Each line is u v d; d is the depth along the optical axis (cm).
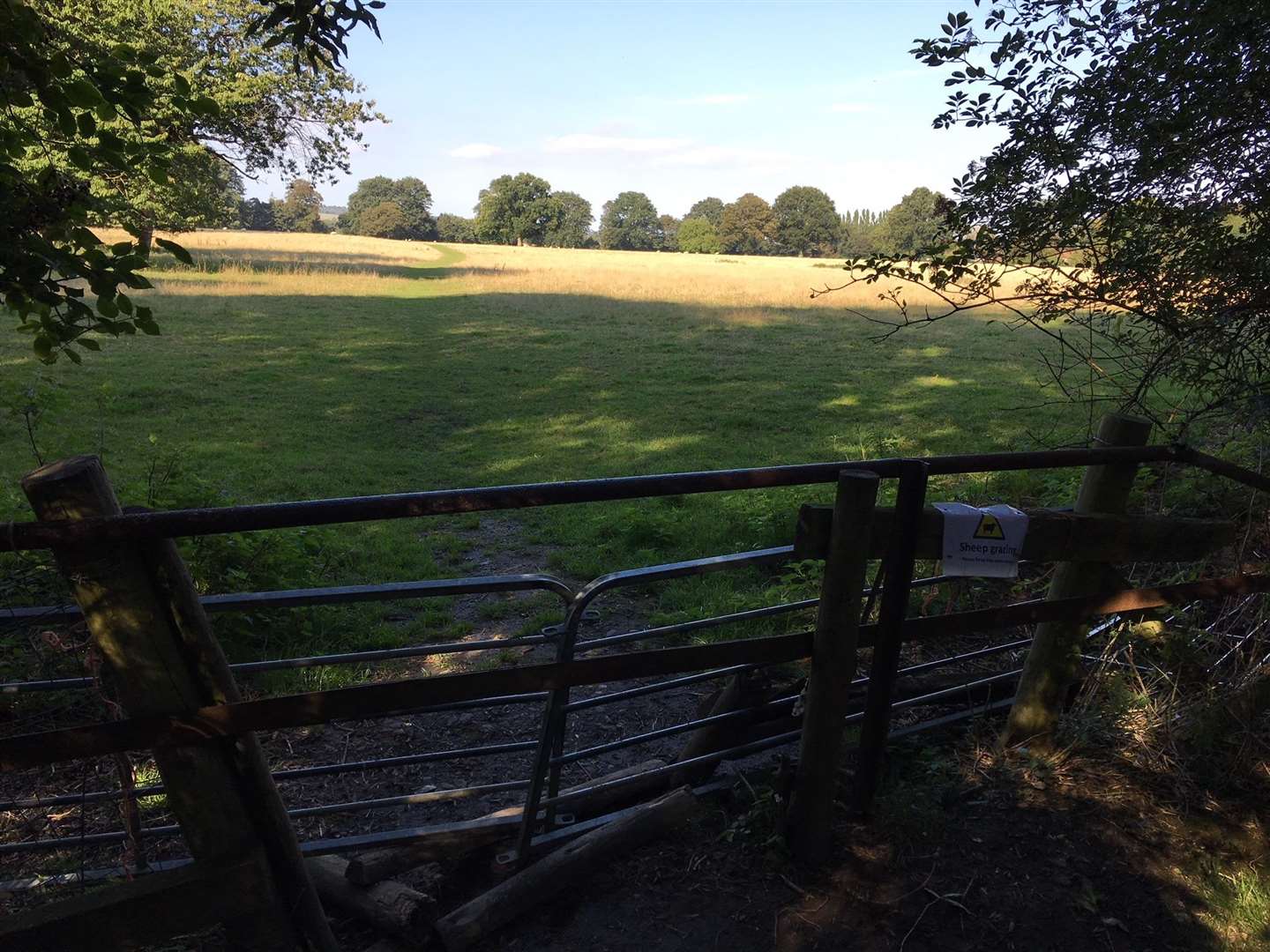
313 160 3047
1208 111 388
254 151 2989
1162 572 465
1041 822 312
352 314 2697
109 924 222
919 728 360
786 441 1267
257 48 2706
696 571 275
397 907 265
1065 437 1008
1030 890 282
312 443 1232
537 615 607
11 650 378
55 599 387
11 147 287
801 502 812
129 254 294
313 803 359
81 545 196
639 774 328
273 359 1888
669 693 472
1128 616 396
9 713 350
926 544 288
